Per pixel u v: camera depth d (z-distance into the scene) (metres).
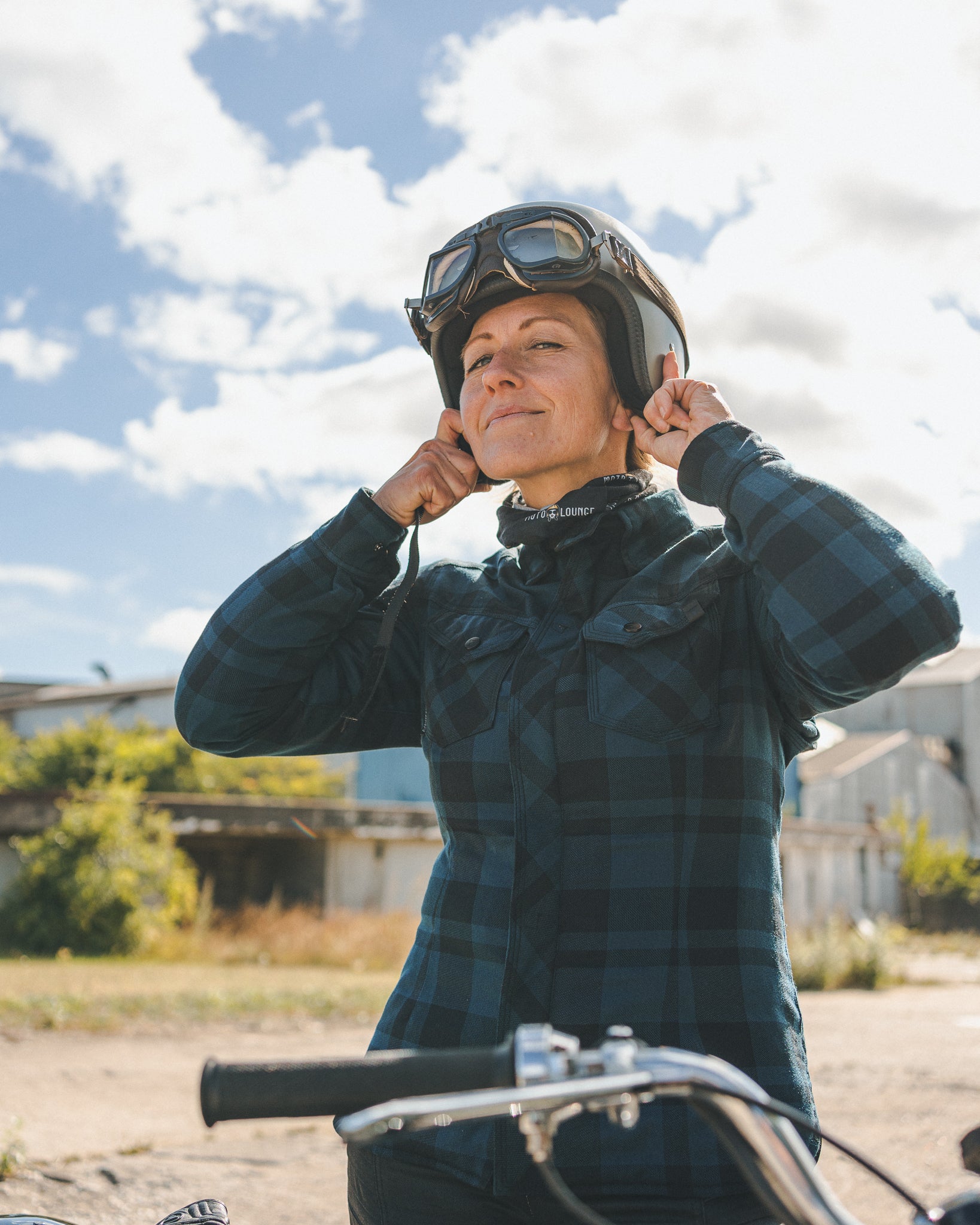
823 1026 10.59
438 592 1.74
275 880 21.83
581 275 1.59
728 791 1.38
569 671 1.45
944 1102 6.12
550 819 1.39
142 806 19.86
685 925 1.33
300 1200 4.08
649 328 1.67
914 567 1.30
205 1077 0.80
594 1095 0.79
